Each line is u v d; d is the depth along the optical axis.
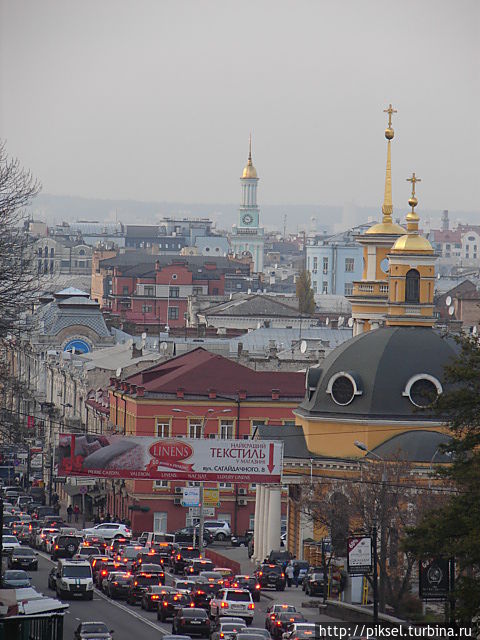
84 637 146.12
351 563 153.12
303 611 186.38
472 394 139.75
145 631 164.50
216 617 175.25
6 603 115.12
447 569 142.88
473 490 135.62
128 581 196.25
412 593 178.50
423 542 134.50
